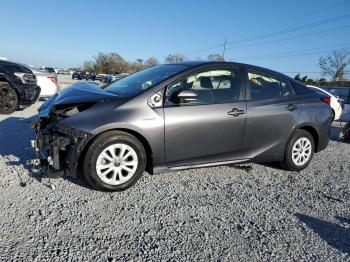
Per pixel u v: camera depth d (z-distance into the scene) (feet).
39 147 13.91
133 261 9.05
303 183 15.97
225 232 10.84
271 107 16.05
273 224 11.59
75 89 14.57
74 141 12.49
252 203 13.17
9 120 27.53
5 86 30.55
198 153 14.48
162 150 13.71
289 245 10.33
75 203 12.08
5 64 31.01
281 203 13.39
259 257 9.61
